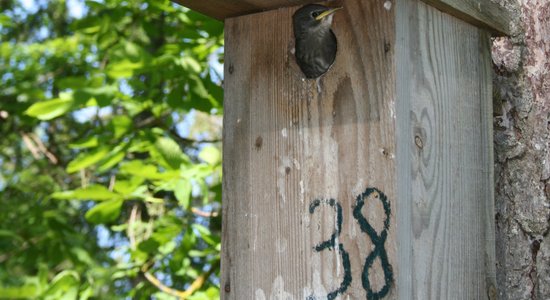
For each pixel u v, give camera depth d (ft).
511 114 10.40
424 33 9.17
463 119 9.61
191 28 16.34
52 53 22.59
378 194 8.73
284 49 9.64
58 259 19.92
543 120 10.37
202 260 19.30
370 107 8.88
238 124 9.92
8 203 22.22
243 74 9.95
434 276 8.98
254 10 9.90
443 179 9.21
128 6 18.78
